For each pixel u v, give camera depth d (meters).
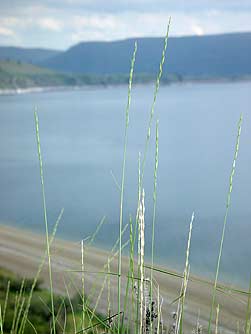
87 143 137.25
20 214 62.62
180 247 43.53
